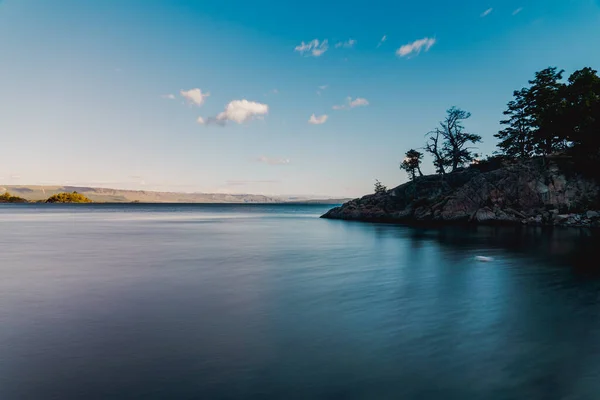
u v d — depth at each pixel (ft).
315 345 31.27
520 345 31.22
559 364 27.61
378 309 42.39
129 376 25.48
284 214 465.06
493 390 23.79
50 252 96.02
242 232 169.89
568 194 177.27
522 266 71.20
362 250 99.76
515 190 192.03
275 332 34.53
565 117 179.83
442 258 82.94
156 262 79.20
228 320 38.27
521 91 226.17
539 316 39.40
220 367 26.94
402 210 251.80
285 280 59.67
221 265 75.20
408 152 271.49
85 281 58.65
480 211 195.31
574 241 111.55
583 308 42.50
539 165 192.95
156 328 35.68
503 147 232.53
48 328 35.60
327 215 328.29
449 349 30.48
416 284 56.08
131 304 44.65
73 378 25.20
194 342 31.91
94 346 30.96
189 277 62.34
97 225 221.05
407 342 31.94
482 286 54.34
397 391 23.52
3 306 43.62
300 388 23.84
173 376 25.46
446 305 44.16
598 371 26.45
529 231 147.74
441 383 24.63
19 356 28.89
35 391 23.47
